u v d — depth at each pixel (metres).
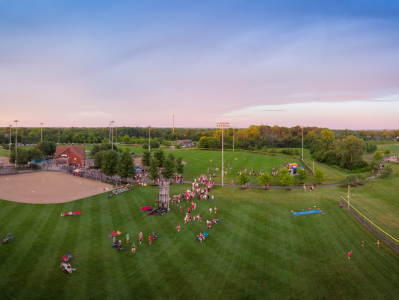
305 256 40.78
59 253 40.00
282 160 138.88
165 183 60.19
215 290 32.47
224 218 56.44
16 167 109.25
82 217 55.00
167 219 55.38
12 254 38.91
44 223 50.84
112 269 36.44
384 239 46.28
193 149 194.62
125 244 43.75
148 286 32.97
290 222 54.34
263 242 45.34
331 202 67.88
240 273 36.16
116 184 82.88
